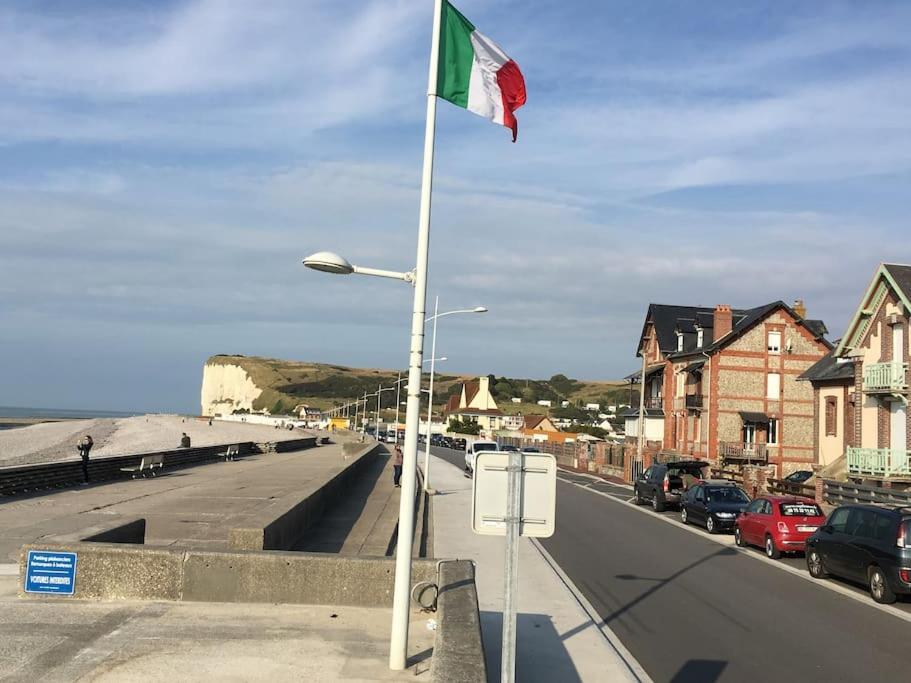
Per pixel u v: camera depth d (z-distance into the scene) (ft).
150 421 482.28
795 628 38.45
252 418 594.65
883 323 109.70
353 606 32.58
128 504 76.02
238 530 40.16
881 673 30.91
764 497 67.00
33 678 22.99
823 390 131.54
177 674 23.67
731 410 175.01
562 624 38.11
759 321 177.88
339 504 86.94
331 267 26.27
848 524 49.85
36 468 85.25
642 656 33.01
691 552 65.00
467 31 29.86
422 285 26.45
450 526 74.84
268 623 29.73
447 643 22.36
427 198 26.53
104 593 32.45
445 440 324.60
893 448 105.40
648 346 219.61
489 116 29.96
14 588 34.27
